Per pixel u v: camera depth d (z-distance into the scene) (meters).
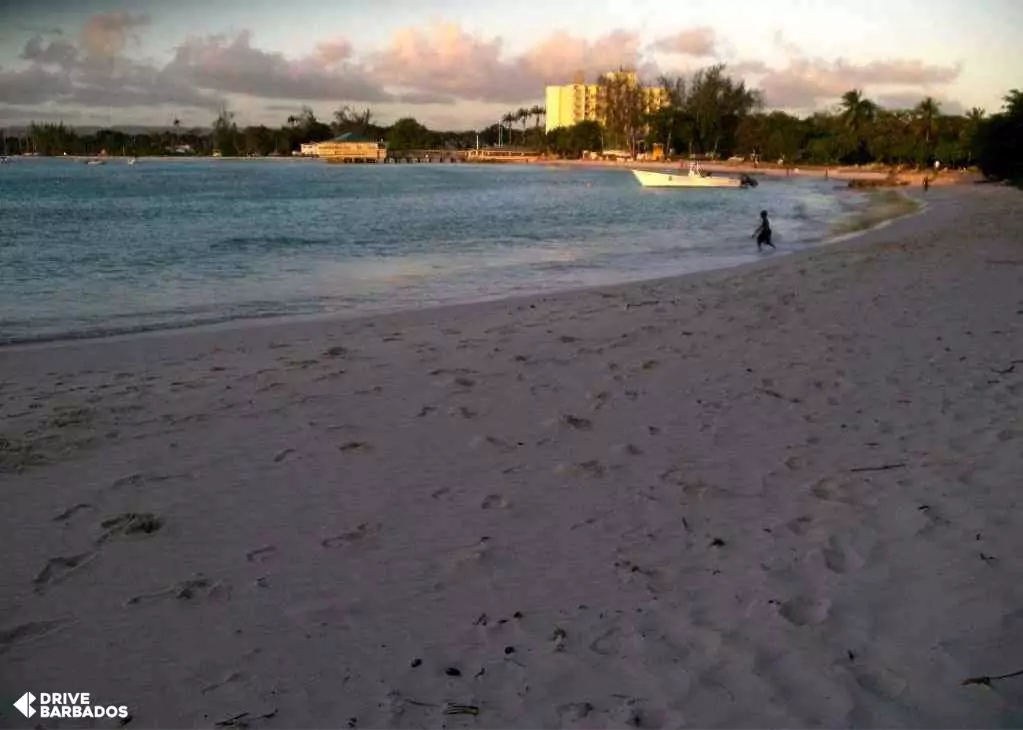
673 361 10.03
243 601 4.61
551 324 12.59
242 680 3.90
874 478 6.17
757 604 4.43
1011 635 4.07
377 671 3.95
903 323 12.12
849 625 4.20
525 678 3.86
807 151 132.50
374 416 7.97
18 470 6.61
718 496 5.92
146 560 5.11
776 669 3.86
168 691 3.83
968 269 18.09
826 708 3.58
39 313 14.79
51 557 5.15
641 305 14.21
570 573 4.85
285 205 53.44
